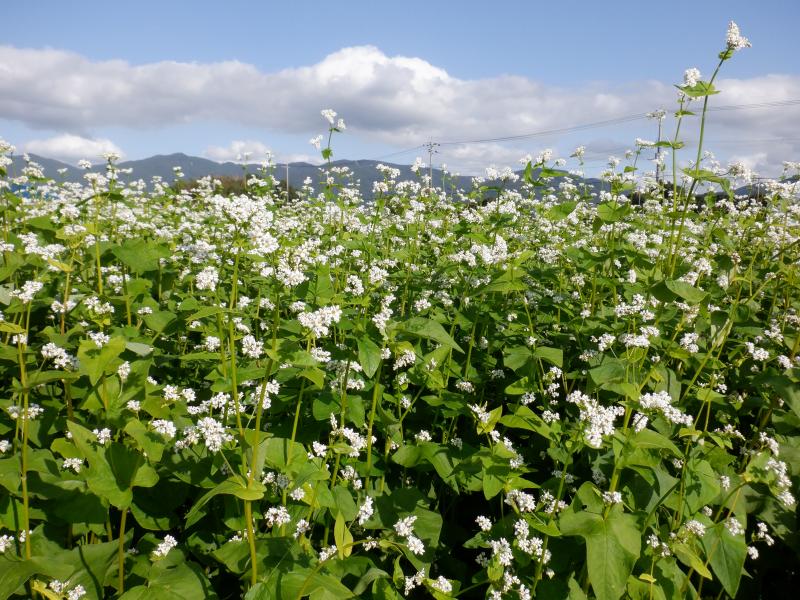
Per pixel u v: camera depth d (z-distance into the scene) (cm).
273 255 62
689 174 71
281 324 68
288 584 40
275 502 50
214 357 54
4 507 45
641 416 50
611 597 42
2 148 97
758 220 127
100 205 83
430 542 53
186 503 56
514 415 53
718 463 56
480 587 55
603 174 109
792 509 52
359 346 52
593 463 58
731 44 67
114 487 42
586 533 44
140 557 45
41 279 73
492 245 83
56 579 41
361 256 101
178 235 115
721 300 86
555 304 85
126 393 46
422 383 67
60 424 54
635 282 80
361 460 61
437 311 82
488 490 50
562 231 116
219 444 44
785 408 66
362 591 44
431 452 58
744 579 57
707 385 67
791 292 92
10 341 67
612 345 72
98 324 61
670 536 48
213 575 50
